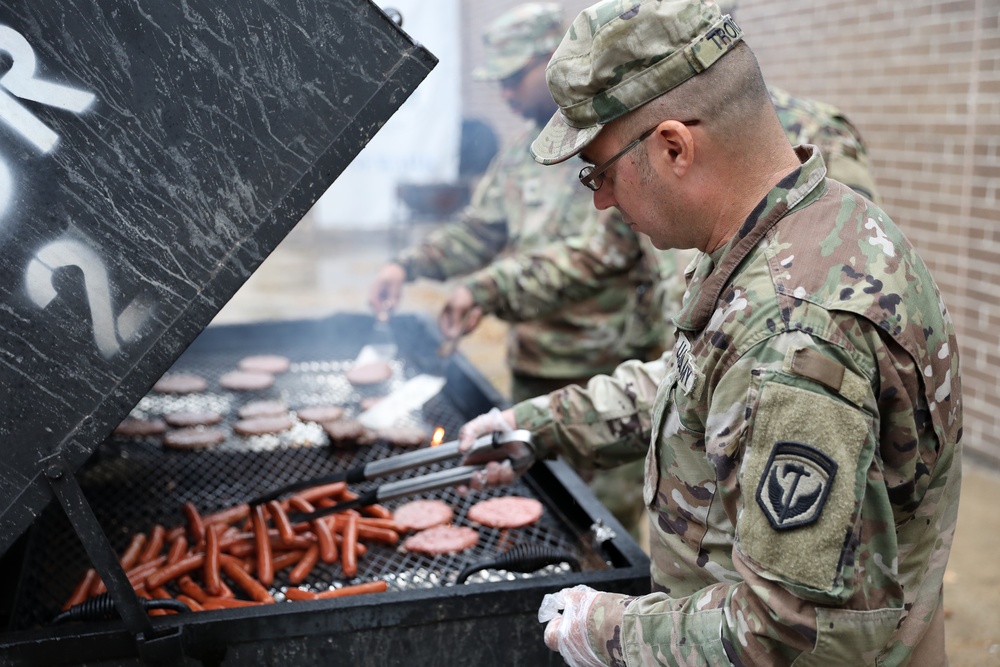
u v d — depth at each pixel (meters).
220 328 3.21
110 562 1.23
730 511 1.05
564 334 2.76
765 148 1.07
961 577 3.14
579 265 2.59
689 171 1.07
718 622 1.01
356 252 8.79
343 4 1.13
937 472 1.12
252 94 1.13
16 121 1.07
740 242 1.05
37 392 1.13
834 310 0.96
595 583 1.47
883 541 0.96
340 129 1.16
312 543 1.83
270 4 1.11
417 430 2.46
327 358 3.15
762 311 0.98
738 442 1.00
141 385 1.16
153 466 2.31
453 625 1.43
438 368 2.92
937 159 4.04
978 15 3.69
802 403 0.93
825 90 4.67
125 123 1.10
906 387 1.00
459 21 8.72
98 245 1.12
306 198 1.16
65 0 1.07
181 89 1.11
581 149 1.10
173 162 1.12
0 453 1.13
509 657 1.46
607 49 1.04
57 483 1.15
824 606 0.94
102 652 1.32
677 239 1.13
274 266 8.21
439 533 1.89
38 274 1.11
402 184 8.23
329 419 2.51
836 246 1.00
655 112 1.05
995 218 3.80
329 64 1.14
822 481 0.92
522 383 2.95
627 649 1.08
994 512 3.59
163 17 1.09
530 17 2.78
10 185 1.08
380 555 1.87
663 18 1.02
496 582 1.46
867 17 4.29
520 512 1.94
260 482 2.23
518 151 3.03
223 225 1.15
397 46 1.15
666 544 1.25
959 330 4.10
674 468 1.20
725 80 1.03
